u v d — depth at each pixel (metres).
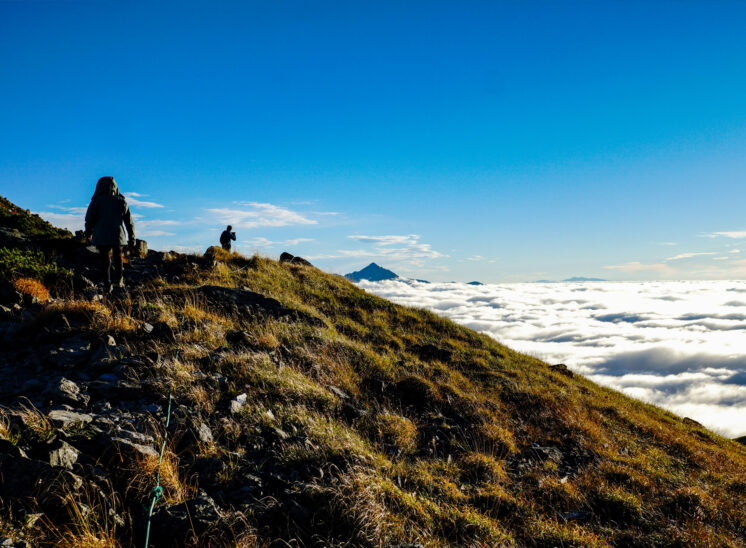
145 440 4.38
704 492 7.05
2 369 5.76
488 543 4.39
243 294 11.58
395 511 4.43
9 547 2.81
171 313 8.78
